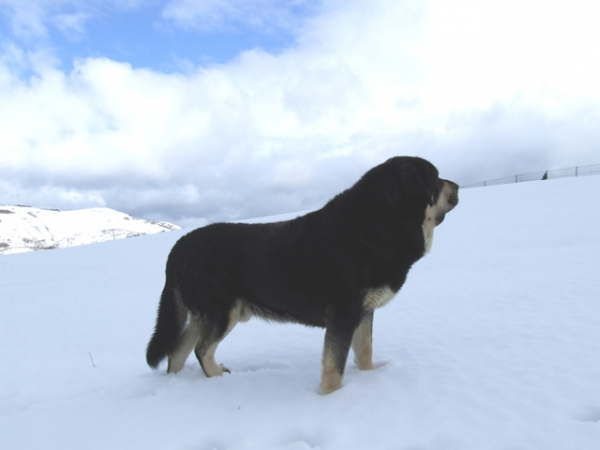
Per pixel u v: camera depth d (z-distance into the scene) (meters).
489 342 4.97
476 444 2.72
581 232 13.62
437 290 8.57
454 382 3.82
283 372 4.67
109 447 3.16
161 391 4.22
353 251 3.94
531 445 2.65
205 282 4.41
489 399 3.38
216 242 4.43
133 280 15.45
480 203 28.27
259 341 6.62
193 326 4.86
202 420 3.51
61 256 28.20
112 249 28.95
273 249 4.21
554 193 28.62
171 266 4.71
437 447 2.76
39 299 13.38
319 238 4.08
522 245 12.98
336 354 3.93
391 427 3.07
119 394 4.34
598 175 41.16
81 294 13.55
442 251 13.63
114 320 9.54
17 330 9.45
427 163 4.17
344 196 4.20
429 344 5.24
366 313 4.10
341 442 2.93
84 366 6.18
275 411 3.58
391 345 5.43
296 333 6.89
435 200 4.23
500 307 6.64
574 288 7.21
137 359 6.33
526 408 3.16
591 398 3.22
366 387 3.93
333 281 3.97
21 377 5.84
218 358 5.78
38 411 4.05
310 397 3.83
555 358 4.15
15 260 29.09
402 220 4.04
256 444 3.05
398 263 4.05
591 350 4.28
